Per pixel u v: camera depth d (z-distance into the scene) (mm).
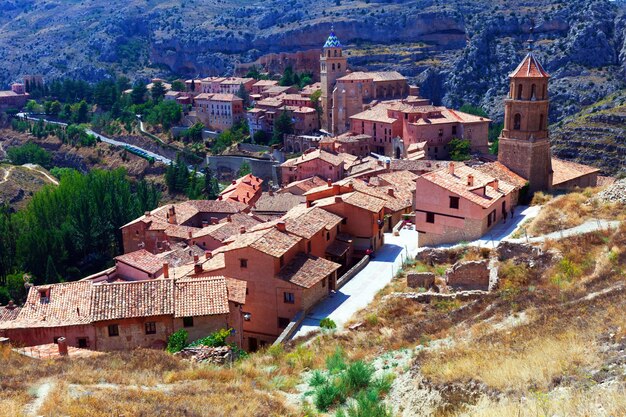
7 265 119938
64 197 141125
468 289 54062
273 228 65125
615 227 54219
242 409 31219
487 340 35219
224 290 53469
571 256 50500
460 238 65750
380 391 32188
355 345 44219
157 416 29969
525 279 50031
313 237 67875
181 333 50250
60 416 29656
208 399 32750
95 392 33719
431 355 34156
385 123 165500
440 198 66438
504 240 56812
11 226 124438
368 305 55469
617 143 167375
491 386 27781
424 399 29312
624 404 22328
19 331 51312
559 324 34406
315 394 33969
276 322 60062
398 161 128625
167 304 51750
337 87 199875
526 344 32344
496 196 67062
